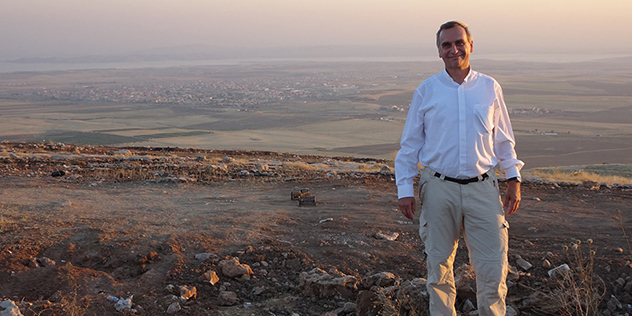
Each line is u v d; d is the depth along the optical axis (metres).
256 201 8.91
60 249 5.59
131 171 12.18
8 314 3.89
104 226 6.46
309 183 11.21
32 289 4.67
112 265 5.33
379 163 20.45
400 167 3.64
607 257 5.37
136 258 5.41
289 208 8.26
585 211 8.62
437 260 3.54
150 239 5.93
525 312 4.33
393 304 4.27
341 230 6.74
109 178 11.23
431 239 3.56
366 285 4.84
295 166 15.37
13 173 11.43
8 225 6.33
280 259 5.57
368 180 11.79
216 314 4.38
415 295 4.32
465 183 3.43
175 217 7.21
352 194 9.82
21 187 9.75
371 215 7.79
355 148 164.00
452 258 3.63
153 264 5.32
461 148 3.38
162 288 4.76
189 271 5.16
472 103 3.39
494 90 3.50
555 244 6.32
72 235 6.00
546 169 28.45
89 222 6.70
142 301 4.44
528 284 4.64
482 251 3.43
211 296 4.74
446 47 3.44
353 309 4.46
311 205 8.59
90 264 5.36
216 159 15.91
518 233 6.93
